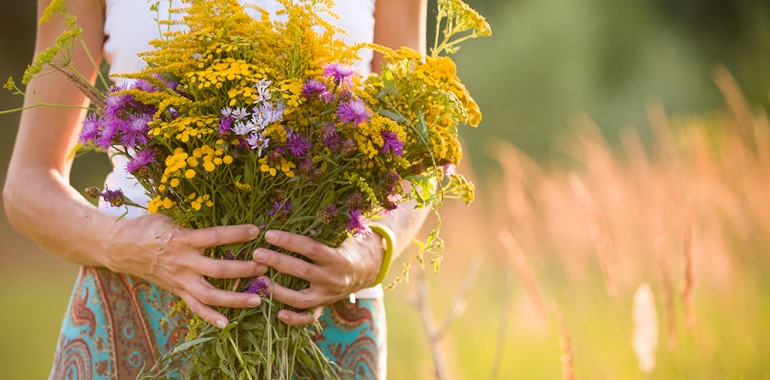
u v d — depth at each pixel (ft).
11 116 47.85
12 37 50.78
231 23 8.03
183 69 8.00
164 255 8.09
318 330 8.38
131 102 8.02
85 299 8.46
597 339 15.05
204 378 8.12
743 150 15.75
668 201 14.78
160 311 8.43
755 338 13.73
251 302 8.04
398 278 8.52
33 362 22.36
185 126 7.89
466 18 8.29
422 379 15.84
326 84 8.07
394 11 8.92
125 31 8.52
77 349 8.43
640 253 15.35
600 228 11.14
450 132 8.30
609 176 15.98
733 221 15.30
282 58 8.09
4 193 8.54
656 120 15.67
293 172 8.03
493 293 19.11
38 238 8.43
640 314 10.52
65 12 8.20
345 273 8.20
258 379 8.09
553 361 15.34
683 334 13.89
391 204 8.20
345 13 8.64
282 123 8.05
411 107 8.22
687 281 10.62
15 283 30.30
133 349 8.41
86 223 8.29
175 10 8.09
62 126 8.59
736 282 14.62
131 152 8.51
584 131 34.32
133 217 8.26
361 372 8.59
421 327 17.62
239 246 8.13
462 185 8.37
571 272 16.08
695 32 49.44
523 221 16.46
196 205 7.98
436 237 8.41
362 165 8.10
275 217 8.07
